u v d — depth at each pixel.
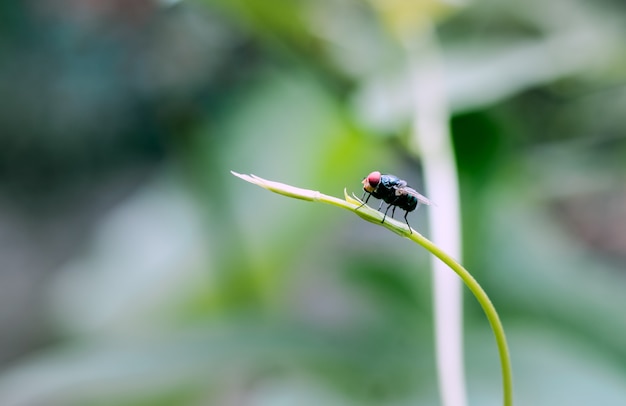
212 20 0.34
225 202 0.31
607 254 0.45
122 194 0.81
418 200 0.22
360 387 0.26
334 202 0.17
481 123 0.26
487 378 0.26
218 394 0.28
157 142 0.78
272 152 0.31
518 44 0.27
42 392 0.26
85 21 0.71
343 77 0.28
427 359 0.27
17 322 0.73
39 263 0.79
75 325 0.33
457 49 0.27
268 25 0.28
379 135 0.26
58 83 0.74
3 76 0.75
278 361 0.27
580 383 0.26
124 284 0.33
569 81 0.28
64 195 0.83
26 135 0.78
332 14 0.28
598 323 0.27
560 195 0.30
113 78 0.71
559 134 0.29
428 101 0.25
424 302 0.28
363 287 0.30
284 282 0.31
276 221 0.31
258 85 0.33
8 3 0.72
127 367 0.27
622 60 0.27
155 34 0.57
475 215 0.26
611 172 0.29
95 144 0.78
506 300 0.28
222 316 0.29
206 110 0.33
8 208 0.86
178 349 0.27
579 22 0.28
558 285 0.28
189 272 0.32
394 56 0.26
